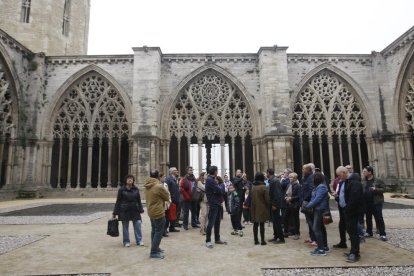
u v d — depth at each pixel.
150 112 25.88
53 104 27.53
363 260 7.23
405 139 25.64
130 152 26.97
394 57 26.42
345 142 33.38
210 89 28.58
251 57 28.38
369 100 27.72
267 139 25.66
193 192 12.10
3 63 24.03
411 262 7.00
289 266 6.81
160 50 27.44
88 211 16.77
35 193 25.28
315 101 28.31
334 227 12.10
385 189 25.70
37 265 6.93
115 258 7.55
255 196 9.17
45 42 31.48
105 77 28.05
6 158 26.56
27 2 32.44
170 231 11.37
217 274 6.30
